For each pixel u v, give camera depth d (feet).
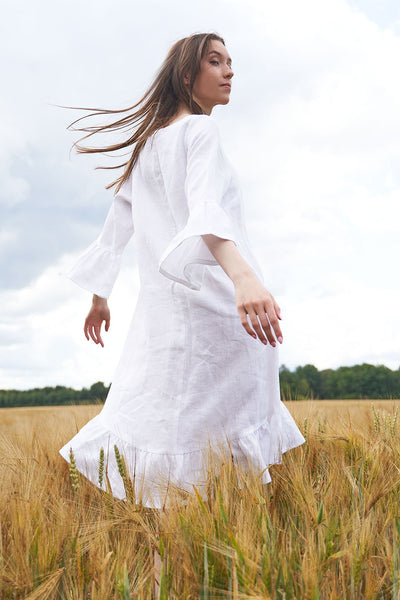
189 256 5.69
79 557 5.08
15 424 13.46
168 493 5.65
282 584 4.61
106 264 7.66
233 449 5.99
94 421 6.62
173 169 6.29
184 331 5.99
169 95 7.09
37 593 4.69
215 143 6.07
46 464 8.14
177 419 5.90
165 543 5.23
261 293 4.94
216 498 5.58
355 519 5.66
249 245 6.49
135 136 7.23
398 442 8.50
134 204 6.82
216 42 6.97
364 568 5.06
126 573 4.49
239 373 6.06
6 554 5.57
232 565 4.59
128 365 6.40
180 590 4.88
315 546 5.19
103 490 6.11
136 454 5.99
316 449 8.59
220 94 6.97
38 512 5.85
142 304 6.40
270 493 6.77
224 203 6.27
